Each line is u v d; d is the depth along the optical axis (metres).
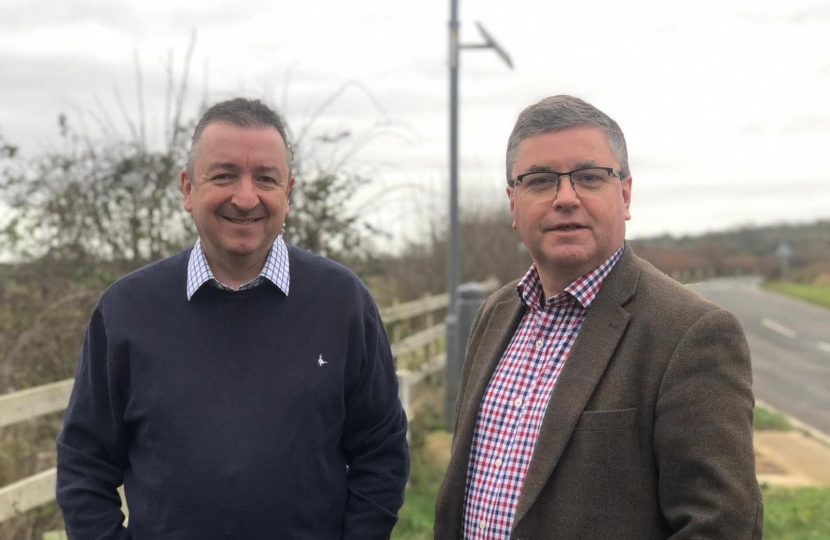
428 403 8.38
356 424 2.44
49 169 5.51
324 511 2.27
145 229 5.54
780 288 36.59
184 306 2.29
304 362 2.27
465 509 2.11
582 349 1.95
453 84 7.82
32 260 5.41
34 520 4.26
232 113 2.28
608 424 1.84
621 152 2.09
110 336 2.27
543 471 1.88
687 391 1.77
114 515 2.31
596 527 1.82
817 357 14.64
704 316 1.81
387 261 9.07
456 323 7.80
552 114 2.05
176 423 2.19
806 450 7.63
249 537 2.15
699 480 1.73
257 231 2.27
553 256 2.01
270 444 2.18
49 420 5.08
